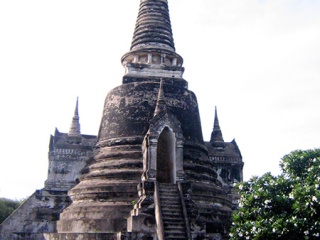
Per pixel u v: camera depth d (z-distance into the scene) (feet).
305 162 64.69
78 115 144.25
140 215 71.97
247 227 56.34
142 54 108.47
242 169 143.43
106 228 79.15
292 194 57.26
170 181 84.53
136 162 87.92
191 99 102.47
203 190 87.66
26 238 103.76
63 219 87.10
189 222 72.84
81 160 134.41
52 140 137.39
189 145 94.89
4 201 192.54
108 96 102.68
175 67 106.22
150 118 93.97
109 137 95.76
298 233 53.26
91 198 85.10
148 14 115.03
